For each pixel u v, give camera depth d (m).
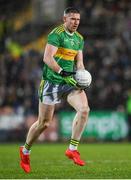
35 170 27.06
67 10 24.59
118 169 27.12
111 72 68.44
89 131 60.66
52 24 75.75
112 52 71.31
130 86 67.00
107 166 29.36
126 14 76.69
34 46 73.88
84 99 24.69
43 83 24.72
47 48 24.33
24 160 25.41
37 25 75.88
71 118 60.50
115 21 76.00
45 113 24.67
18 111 62.12
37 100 64.44
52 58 24.12
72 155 24.88
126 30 75.06
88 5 76.62
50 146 53.19
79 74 24.33
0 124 61.66
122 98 65.19
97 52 71.44
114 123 60.94
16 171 26.55
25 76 68.56
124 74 68.31
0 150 46.97
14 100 65.44
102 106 65.00
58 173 25.34
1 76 69.19
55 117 60.78
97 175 24.17
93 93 66.38
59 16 76.00
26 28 75.81
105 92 65.88
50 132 60.62
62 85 24.67
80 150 46.09
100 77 67.88
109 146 51.78
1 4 77.81
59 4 75.88
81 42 25.22
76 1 76.56
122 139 61.03
